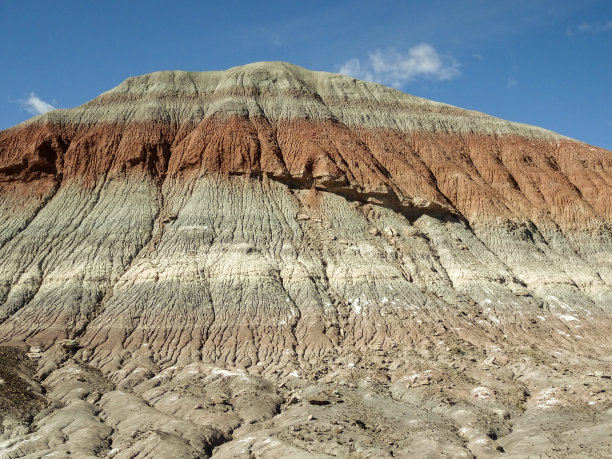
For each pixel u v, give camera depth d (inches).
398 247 3747.5
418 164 4355.3
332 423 2231.8
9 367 2741.1
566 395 2444.6
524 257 3902.6
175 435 2185.0
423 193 4097.0
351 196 3971.5
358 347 3093.0
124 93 4542.3
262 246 3575.3
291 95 4537.4
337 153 4114.2
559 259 3976.4
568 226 4202.8
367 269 3528.5
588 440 2005.4
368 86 4899.1
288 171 3998.5
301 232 3708.2
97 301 3292.3
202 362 2945.4
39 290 3366.1
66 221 3735.2
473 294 3548.2
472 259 3801.7
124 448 2143.2
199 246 3521.2
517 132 4793.3
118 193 3895.2
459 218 4094.5
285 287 3400.6
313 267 3516.2
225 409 2461.9
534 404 2422.5
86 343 3038.9
